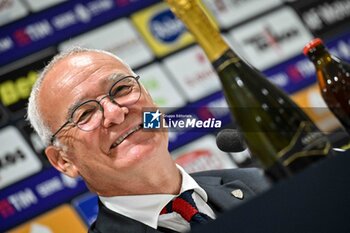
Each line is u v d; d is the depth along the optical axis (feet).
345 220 5.09
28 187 19.19
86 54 8.11
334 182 5.14
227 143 6.50
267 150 6.08
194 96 20.75
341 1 22.82
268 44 22.12
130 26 21.56
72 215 18.98
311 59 6.66
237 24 22.41
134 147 7.93
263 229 5.06
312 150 5.90
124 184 8.45
